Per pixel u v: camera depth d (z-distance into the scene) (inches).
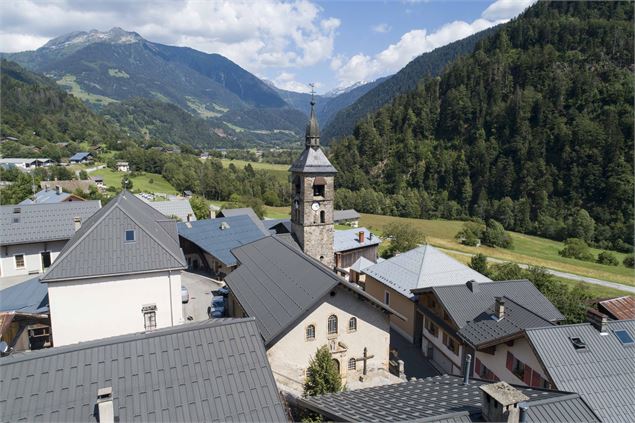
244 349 621.9
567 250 3823.8
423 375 1262.3
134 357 574.2
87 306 1143.6
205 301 1625.2
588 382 767.1
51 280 1088.8
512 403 480.1
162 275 1206.3
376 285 1696.6
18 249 1808.6
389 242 3179.1
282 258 1275.8
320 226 1673.2
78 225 1688.0
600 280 2947.8
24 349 1131.9
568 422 514.6
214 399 557.9
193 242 1967.3
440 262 1636.3
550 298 1523.1
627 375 788.0
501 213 5374.0
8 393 508.1
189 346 603.8
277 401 578.9
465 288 1294.3
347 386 1029.2
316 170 1606.8
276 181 6963.6
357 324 1045.2
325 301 994.7
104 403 486.0
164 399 541.6
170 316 1229.1
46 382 526.6
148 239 1237.1
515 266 1974.7
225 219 2236.7
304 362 987.3
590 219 4653.1
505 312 1123.9
